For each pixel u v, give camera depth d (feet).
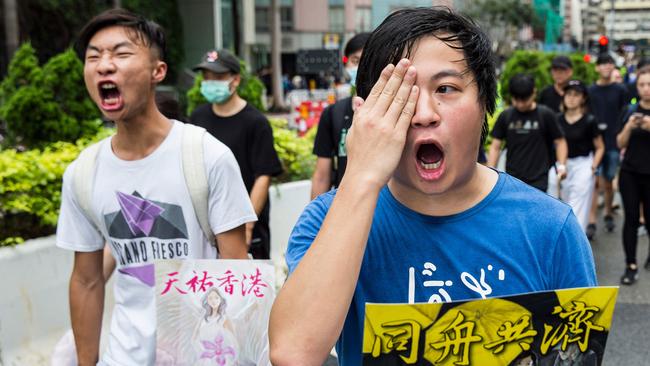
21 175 14.25
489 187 4.95
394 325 4.51
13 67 22.25
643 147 19.75
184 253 8.49
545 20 170.40
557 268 4.87
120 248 8.63
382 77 4.58
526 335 4.56
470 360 4.57
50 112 21.34
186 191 8.37
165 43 8.66
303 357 4.22
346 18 159.33
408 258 4.85
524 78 19.62
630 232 20.08
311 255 4.38
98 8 80.02
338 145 14.30
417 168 4.61
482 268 4.79
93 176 8.61
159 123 8.52
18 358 12.85
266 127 14.17
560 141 19.98
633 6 309.01
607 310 4.59
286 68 161.58
